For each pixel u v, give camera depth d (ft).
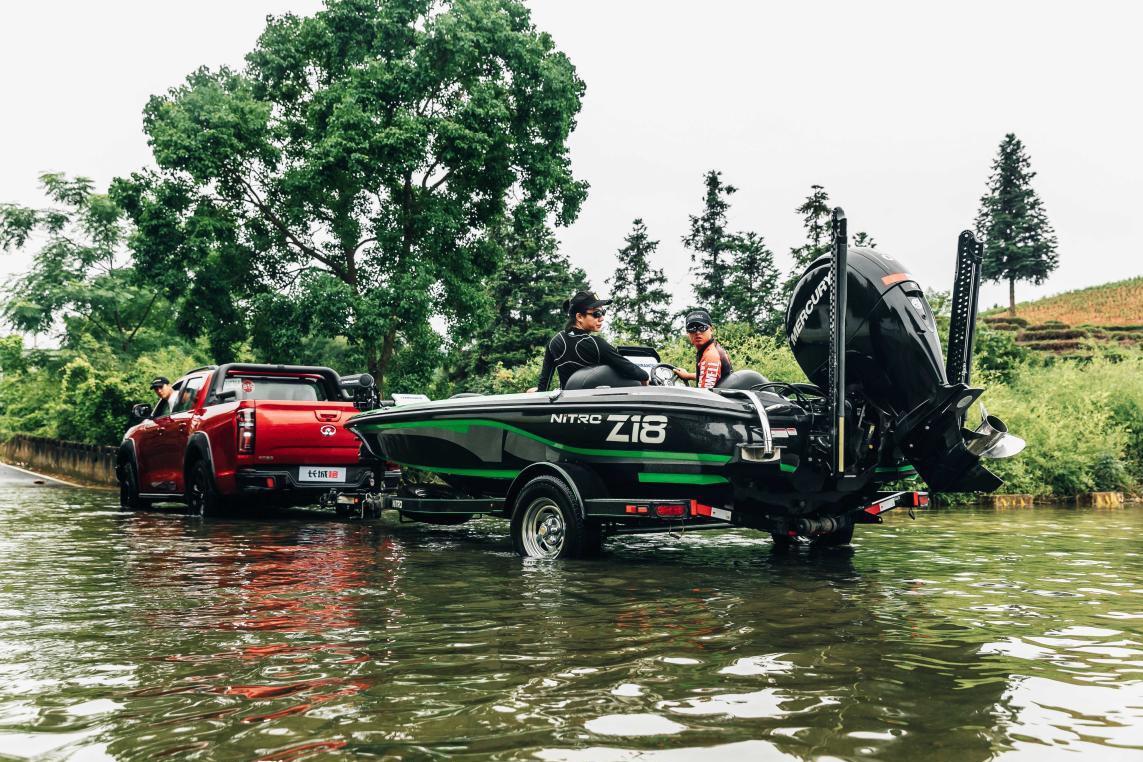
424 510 24.58
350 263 78.48
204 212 73.67
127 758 7.41
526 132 76.59
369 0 73.20
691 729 8.16
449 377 107.86
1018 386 54.19
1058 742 7.87
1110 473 43.96
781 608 14.39
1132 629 12.80
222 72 77.56
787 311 21.27
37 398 118.52
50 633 12.36
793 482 19.31
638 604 14.66
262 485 29.45
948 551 22.61
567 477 20.34
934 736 8.02
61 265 128.26
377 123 66.64
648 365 28.68
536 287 113.29
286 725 8.27
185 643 11.71
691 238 124.47
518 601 14.96
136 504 36.94
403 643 11.71
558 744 7.74
